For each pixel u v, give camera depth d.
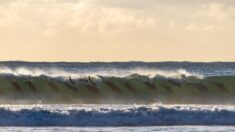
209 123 103.31
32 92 136.88
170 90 139.88
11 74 142.38
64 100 135.75
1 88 137.25
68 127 98.12
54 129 95.62
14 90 136.62
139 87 140.25
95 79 142.12
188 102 136.12
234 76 143.75
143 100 136.75
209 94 139.12
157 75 145.75
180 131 94.56
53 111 102.50
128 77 143.50
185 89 139.62
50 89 138.38
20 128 96.44
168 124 102.38
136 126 100.06
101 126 99.81
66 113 102.38
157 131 94.19
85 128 97.25
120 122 101.81
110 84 141.25
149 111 103.81
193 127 98.94
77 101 135.88
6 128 96.25
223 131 95.12
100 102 135.75
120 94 138.62
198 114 104.38
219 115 104.69
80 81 140.75
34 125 100.06
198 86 141.00
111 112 103.12
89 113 102.69
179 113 104.31
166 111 104.38
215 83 141.25
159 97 138.12
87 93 138.25
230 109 106.12
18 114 101.88
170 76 145.25
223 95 138.38
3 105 117.62
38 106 114.38
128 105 122.00
